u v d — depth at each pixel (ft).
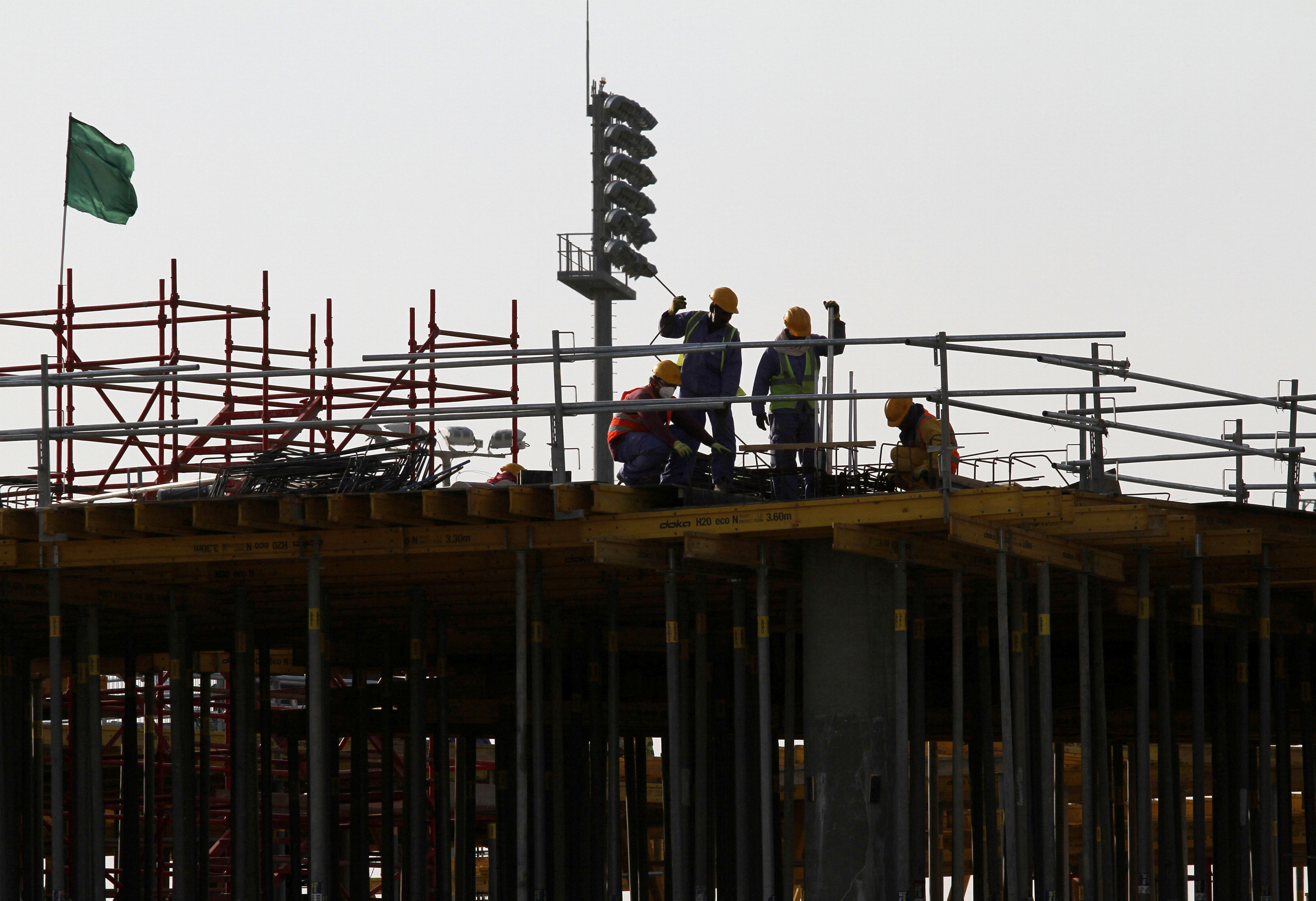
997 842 254.06
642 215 370.53
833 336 249.55
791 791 251.39
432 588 284.82
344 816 444.14
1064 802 352.08
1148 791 235.20
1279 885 291.58
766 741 226.79
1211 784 329.52
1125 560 256.11
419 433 269.03
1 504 290.15
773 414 249.34
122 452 343.87
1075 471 272.10
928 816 379.14
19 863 298.56
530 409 224.53
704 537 224.12
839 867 224.12
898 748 219.20
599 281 355.15
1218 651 294.46
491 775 474.90
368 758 339.16
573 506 225.15
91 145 323.57
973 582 270.87
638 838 381.60
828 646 230.07
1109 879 248.52
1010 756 216.74
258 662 358.43
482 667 370.32
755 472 242.37
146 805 309.42
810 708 230.48
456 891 344.28
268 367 354.74
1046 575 230.68
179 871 265.95
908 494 214.69
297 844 337.31
